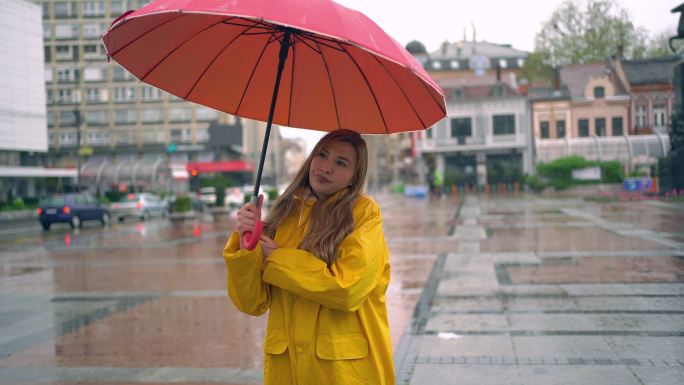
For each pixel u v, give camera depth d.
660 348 4.87
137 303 8.09
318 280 1.97
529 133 53.38
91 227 25.78
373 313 2.16
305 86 2.50
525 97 53.19
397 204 36.84
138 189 58.91
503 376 4.39
